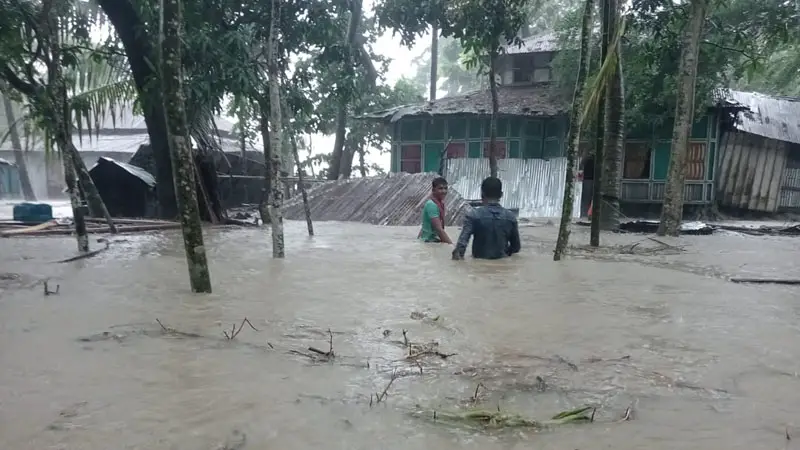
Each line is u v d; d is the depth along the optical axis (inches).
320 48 605.9
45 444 81.0
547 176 817.5
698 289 209.5
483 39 607.8
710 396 101.7
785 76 943.0
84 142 1264.8
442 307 172.9
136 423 87.9
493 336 140.5
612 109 534.3
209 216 565.9
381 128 1055.6
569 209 282.4
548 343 135.0
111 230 445.4
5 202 1198.9
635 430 87.0
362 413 92.5
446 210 546.0
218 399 97.7
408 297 187.9
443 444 82.0
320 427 87.0
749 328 150.9
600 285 215.0
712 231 550.9
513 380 109.5
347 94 655.8
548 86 913.5
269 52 298.2
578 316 162.9
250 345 131.0
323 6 524.7
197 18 499.5
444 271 245.0
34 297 187.5
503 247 289.1
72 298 185.8
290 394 100.3
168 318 157.6
